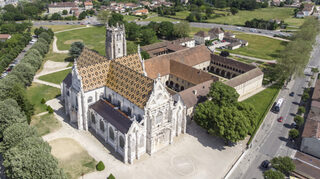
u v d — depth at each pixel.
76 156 97.31
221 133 96.50
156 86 91.81
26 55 176.62
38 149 77.94
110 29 117.44
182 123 110.38
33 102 135.00
